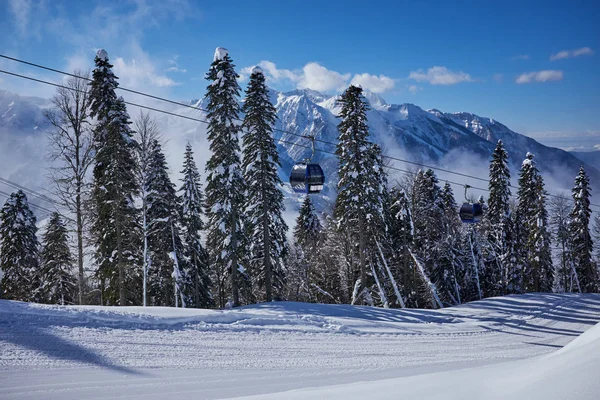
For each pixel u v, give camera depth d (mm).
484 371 7371
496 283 47719
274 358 13836
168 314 17812
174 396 9523
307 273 49531
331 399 5938
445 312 27219
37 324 14422
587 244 53969
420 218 39156
